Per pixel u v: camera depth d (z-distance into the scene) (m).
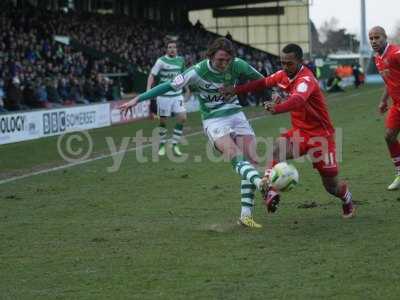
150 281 7.34
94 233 9.64
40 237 9.48
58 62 34.75
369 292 6.79
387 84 12.17
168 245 8.84
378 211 10.53
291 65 9.16
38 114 24.94
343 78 62.56
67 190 13.48
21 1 40.44
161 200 12.07
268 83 9.49
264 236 9.16
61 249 8.78
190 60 48.19
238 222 9.89
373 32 11.93
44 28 38.44
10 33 33.59
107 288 7.14
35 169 16.89
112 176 15.20
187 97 21.09
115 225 10.15
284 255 8.20
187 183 13.84
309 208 10.93
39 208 11.67
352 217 10.11
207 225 9.95
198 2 67.69
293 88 9.27
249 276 7.41
